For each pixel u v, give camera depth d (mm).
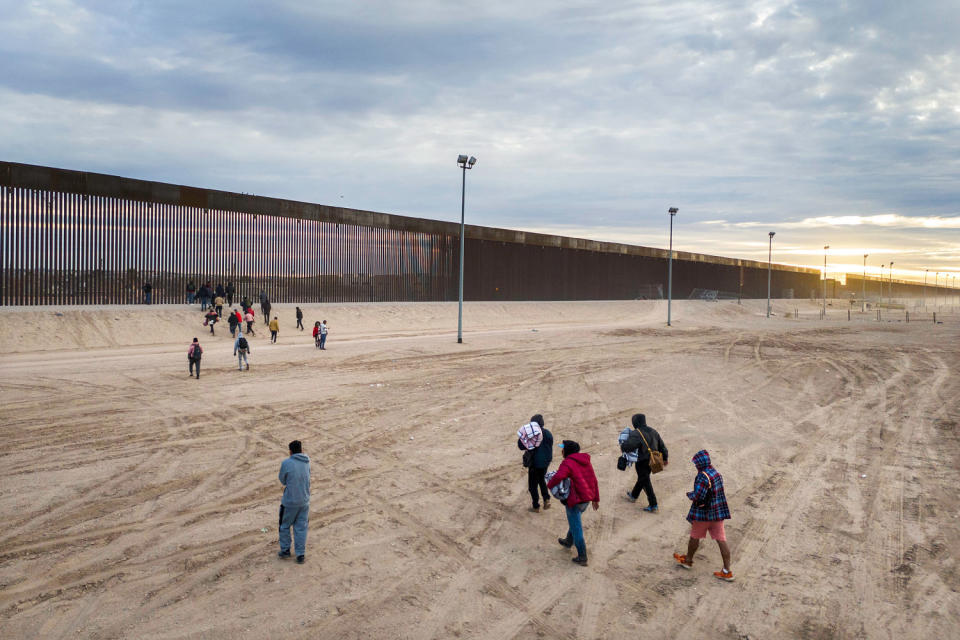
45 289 30516
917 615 6477
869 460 12289
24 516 8516
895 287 160750
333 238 44406
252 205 39438
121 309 31844
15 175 29422
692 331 43375
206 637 5730
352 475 10750
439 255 52500
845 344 35000
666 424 15070
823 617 6398
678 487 10523
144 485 9898
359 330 38312
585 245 67750
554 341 34219
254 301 39688
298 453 7527
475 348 30078
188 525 8375
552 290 64188
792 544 8258
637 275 76188
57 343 26703
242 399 16828
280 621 6047
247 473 10633
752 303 89500
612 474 11211
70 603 6273
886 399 18781
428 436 13477
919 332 45281
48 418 14234
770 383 21328
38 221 30281
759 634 6043
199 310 34688
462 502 9578
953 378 22781
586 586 6957
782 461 12156
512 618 6223
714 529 7223
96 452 11633
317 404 16422
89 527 8211
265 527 8383
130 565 7164
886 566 7637
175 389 18078
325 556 7559
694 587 6996
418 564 7414
